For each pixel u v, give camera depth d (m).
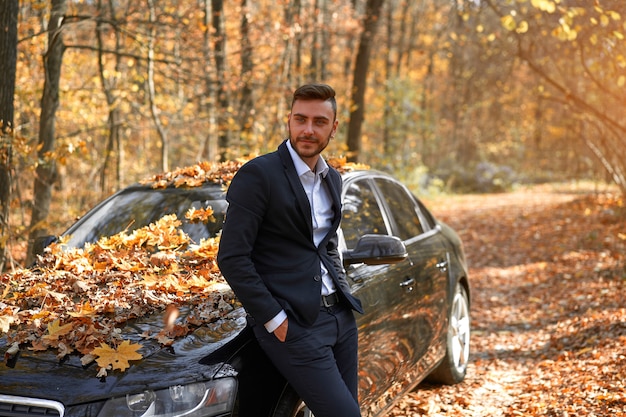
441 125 41.88
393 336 3.90
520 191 29.27
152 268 3.60
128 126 13.45
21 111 11.32
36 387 2.60
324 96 2.71
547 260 10.95
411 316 4.20
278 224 2.67
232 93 15.41
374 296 3.68
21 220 8.08
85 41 15.09
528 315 7.79
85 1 12.85
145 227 3.93
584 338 6.25
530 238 13.30
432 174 29.75
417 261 4.46
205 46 11.93
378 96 26.77
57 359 2.75
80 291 3.39
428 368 4.66
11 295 3.45
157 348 2.78
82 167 13.41
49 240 4.09
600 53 8.60
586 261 10.11
